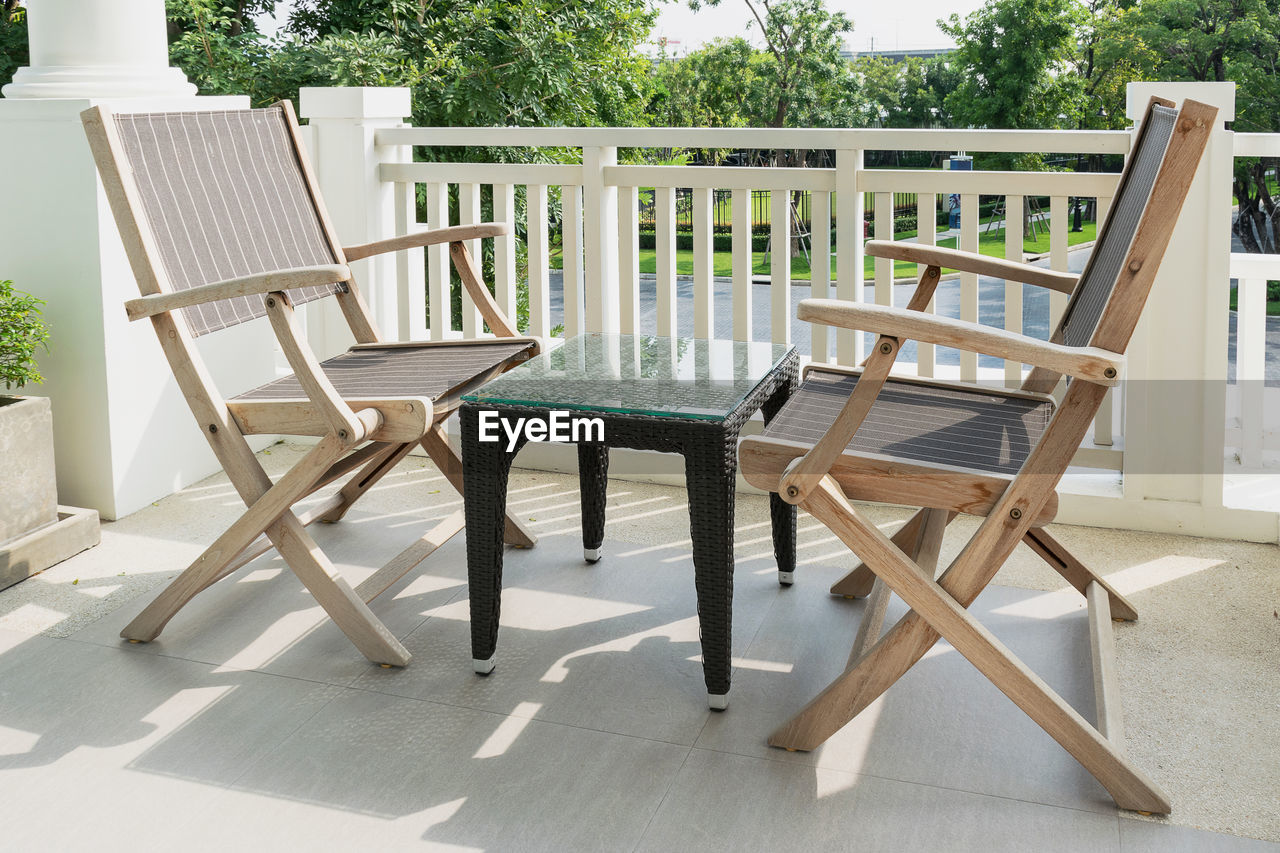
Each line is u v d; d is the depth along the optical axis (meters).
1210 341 2.75
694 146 3.13
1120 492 2.96
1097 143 2.79
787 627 2.39
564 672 2.21
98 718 2.05
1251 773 1.84
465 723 2.03
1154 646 2.28
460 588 2.61
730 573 2.00
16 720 2.04
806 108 21.77
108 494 3.01
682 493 3.26
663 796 1.81
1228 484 3.01
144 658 2.28
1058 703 1.78
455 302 10.36
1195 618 2.40
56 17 2.96
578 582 2.63
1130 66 19.84
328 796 1.82
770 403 2.45
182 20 9.41
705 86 21.83
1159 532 2.90
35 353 2.98
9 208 2.92
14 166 2.89
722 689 2.04
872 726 2.00
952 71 21.62
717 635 2.01
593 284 3.35
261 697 2.13
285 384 2.44
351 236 3.51
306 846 1.69
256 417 2.22
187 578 2.29
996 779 1.84
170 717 2.06
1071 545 2.82
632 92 11.46
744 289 3.22
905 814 1.75
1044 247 12.72
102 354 2.93
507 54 9.55
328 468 2.29
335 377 2.48
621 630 2.38
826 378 2.38
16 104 2.84
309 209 2.79
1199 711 2.04
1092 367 1.67
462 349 2.66
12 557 2.61
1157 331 2.79
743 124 21.92
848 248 3.05
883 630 2.38
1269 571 2.64
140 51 3.07
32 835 1.72
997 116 21.12
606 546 2.85
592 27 10.20
